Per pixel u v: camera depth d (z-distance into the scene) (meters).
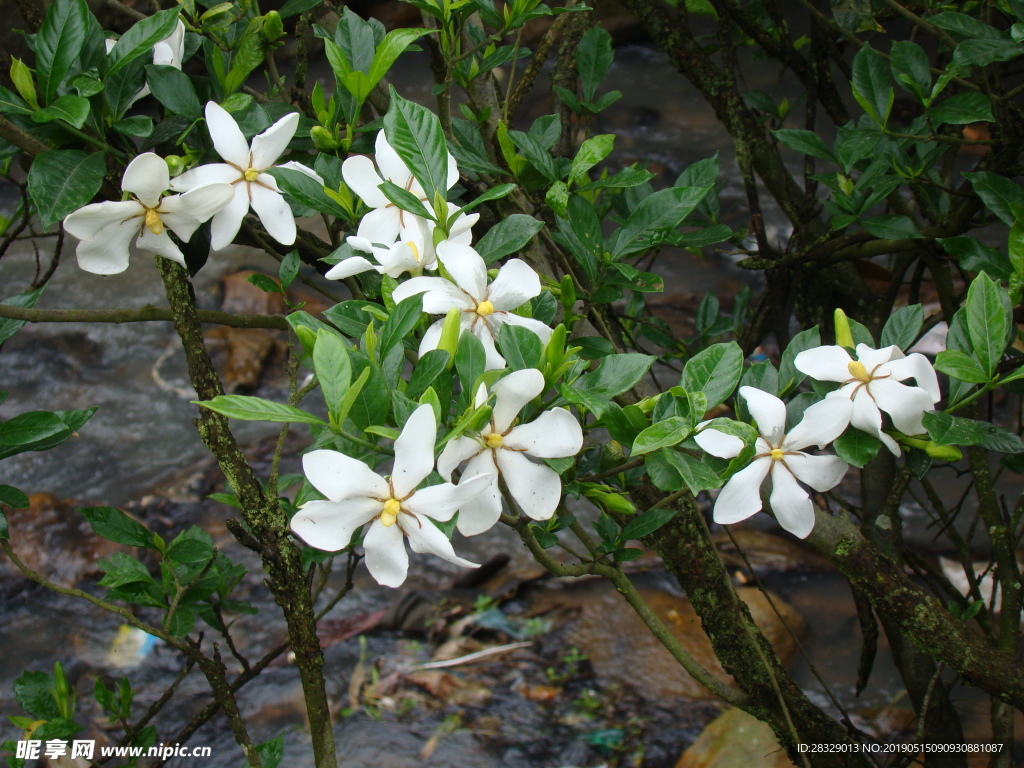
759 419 0.54
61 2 0.58
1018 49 0.71
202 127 0.63
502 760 1.18
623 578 0.69
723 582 0.76
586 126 0.89
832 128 2.39
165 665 1.34
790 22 2.51
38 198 0.57
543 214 0.75
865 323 1.08
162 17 0.59
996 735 0.85
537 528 0.66
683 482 0.54
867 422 0.54
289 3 0.66
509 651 1.35
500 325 0.52
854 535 0.69
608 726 1.22
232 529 0.58
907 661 0.91
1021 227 0.64
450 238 0.54
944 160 1.00
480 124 0.75
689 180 0.80
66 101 0.57
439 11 0.66
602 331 0.71
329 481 0.47
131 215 0.55
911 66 0.77
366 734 1.23
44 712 0.81
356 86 0.63
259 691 1.30
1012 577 0.84
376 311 0.55
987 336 0.56
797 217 1.04
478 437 0.50
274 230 0.58
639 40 2.99
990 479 0.87
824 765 0.77
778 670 0.78
